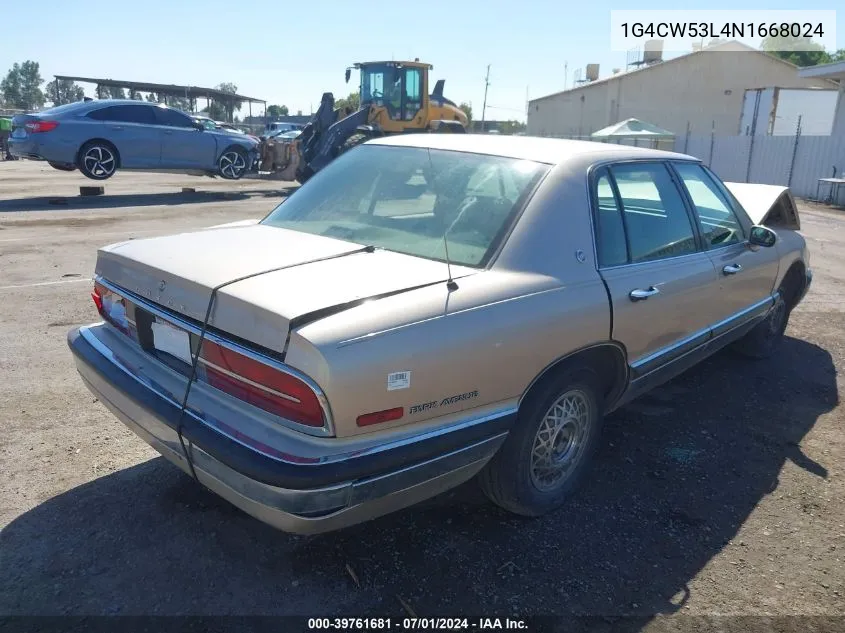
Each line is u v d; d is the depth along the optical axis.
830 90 31.98
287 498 2.33
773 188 5.79
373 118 18.53
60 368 4.95
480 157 3.54
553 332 2.97
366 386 2.38
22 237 9.91
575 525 3.34
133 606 2.69
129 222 11.73
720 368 5.57
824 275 9.15
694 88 42.75
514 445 3.05
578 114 48.25
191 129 15.97
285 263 2.86
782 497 3.67
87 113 14.59
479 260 2.99
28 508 3.27
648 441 4.26
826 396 5.05
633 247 3.61
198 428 2.55
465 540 3.18
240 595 2.77
